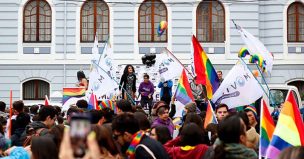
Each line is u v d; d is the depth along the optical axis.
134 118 9.63
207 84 17.56
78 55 34.50
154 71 25.56
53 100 32.94
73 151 5.38
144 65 29.27
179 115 17.00
